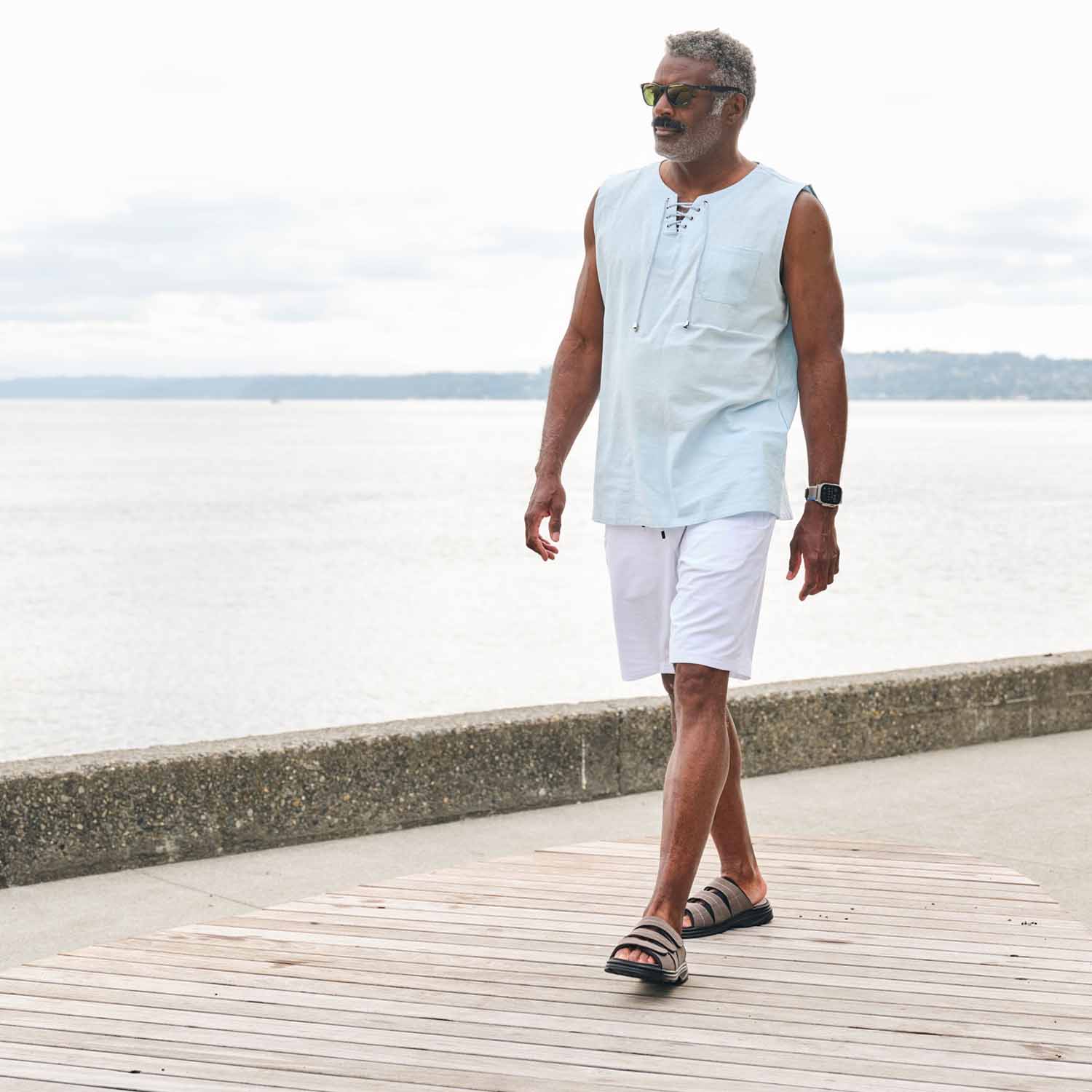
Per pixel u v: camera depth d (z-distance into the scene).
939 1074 2.42
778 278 3.07
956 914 3.32
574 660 25.14
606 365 3.21
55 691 23.86
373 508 66.06
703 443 3.06
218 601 35.47
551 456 3.29
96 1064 2.45
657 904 2.85
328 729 5.00
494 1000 2.75
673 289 3.08
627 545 3.16
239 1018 2.66
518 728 5.21
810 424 3.08
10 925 3.93
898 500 65.38
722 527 2.99
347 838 4.86
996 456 114.19
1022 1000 2.77
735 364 3.04
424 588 36.97
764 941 3.13
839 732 5.98
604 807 5.30
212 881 4.36
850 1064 2.46
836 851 3.91
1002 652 25.22
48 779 4.35
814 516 3.06
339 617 31.91
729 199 3.09
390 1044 2.54
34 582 39.97
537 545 3.24
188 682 24.45
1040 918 3.29
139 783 4.49
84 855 4.41
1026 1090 2.36
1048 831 4.89
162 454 134.75
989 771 5.86
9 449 149.38
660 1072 2.42
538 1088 2.36
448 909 3.32
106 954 3.02
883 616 30.36
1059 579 36.69
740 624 2.96
